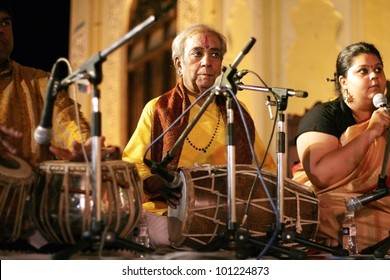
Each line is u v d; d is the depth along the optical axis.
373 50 3.79
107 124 8.29
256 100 6.09
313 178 3.64
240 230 2.98
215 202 3.18
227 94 2.97
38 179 3.03
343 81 3.82
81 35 8.15
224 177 3.22
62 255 2.71
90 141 3.00
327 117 3.75
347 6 6.14
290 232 3.10
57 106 3.45
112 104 8.20
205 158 3.68
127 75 8.05
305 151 3.68
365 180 3.65
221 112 3.75
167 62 7.20
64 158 3.11
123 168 3.01
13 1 7.29
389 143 3.37
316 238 3.68
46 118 2.82
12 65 3.52
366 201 3.31
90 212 2.90
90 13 8.25
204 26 3.75
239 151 3.72
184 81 3.79
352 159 3.56
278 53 6.21
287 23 6.24
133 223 3.02
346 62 3.79
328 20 6.20
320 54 6.20
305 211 3.38
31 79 3.53
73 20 7.98
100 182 2.77
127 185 3.00
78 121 3.05
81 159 3.03
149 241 3.63
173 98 3.75
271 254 3.19
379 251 3.10
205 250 2.98
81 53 8.18
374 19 6.11
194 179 3.18
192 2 6.70
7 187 2.98
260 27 6.21
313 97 6.16
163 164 3.17
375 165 3.66
